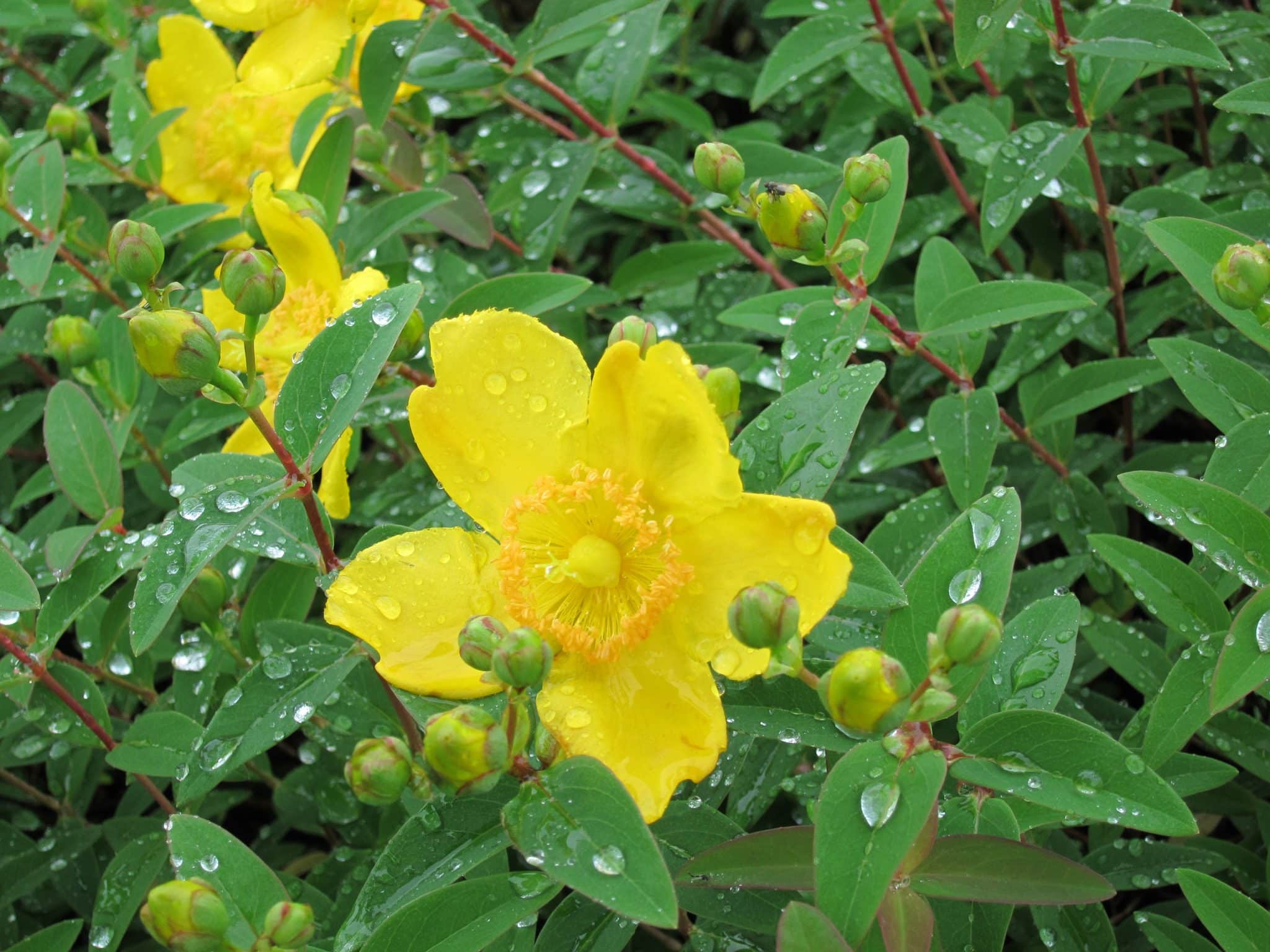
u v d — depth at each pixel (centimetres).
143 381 31
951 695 20
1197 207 29
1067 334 30
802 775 25
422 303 29
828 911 20
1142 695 30
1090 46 27
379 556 23
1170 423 34
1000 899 21
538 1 47
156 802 30
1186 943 24
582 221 38
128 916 25
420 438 23
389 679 22
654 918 20
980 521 22
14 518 37
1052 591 28
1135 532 31
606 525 23
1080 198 30
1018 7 25
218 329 29
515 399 23
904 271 35
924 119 32
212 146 34
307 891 26
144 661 29
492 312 22
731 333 33
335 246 30
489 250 37
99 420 26
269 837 30
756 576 22
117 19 35
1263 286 22
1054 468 30
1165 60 26
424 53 30
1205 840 26
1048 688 23
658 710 22
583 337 33
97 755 30
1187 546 31
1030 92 35
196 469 24
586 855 20
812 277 34
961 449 27
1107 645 26
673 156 39
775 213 24
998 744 21
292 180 32
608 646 22
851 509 30
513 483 23
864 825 20
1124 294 32
